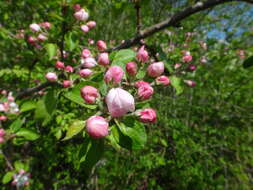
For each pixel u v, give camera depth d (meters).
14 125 0.24
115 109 0.12
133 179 0.41
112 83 0.14
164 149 0.40
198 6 0.22
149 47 0.24
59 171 0.46
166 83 0.16
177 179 0.41
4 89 0.40
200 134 0.45
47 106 0.18
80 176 0.44
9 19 0.45
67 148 0.40
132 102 0.12
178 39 0.43
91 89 0.13
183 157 0.40
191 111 0.51
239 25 0.74
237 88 0.53
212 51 0.51
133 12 0.41
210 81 0.55
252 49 0.51
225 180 0.40
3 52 0.48
